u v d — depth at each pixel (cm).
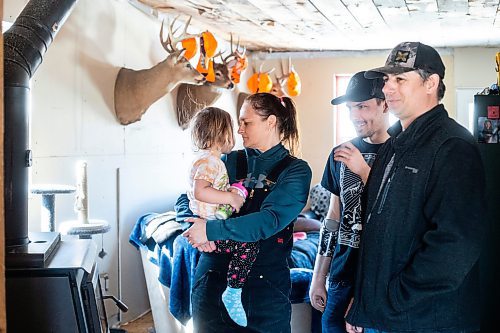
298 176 208
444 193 158
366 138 235
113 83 419
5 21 301
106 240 414
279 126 219
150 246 379
